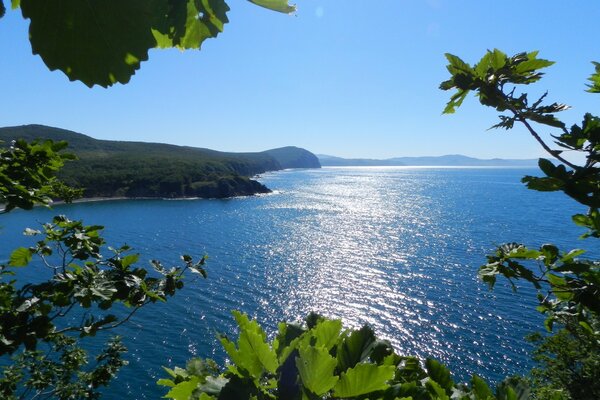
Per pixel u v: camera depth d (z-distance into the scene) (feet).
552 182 7.16
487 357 122.11
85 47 2.40
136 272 18.15
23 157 15.89
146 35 2.48
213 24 3.46
